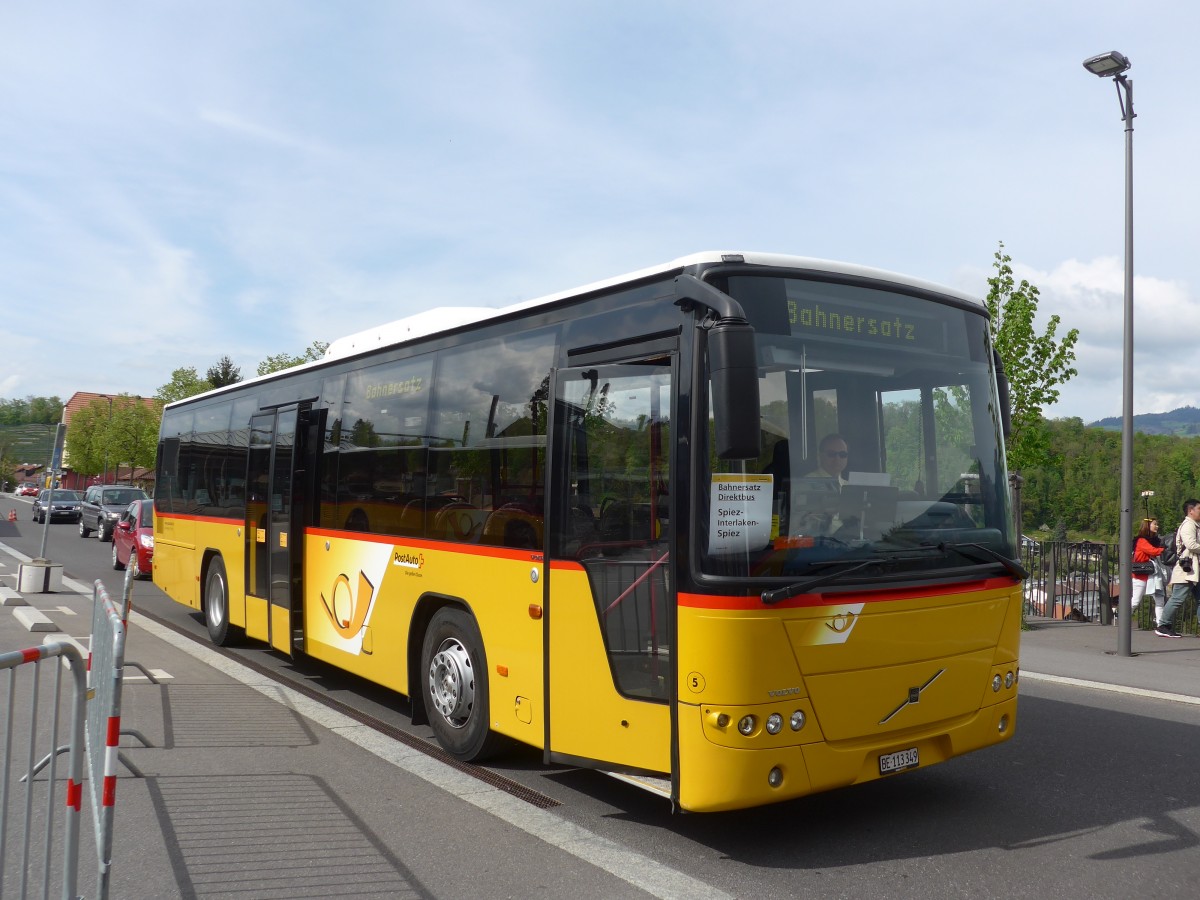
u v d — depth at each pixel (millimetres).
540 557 6141
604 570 5633
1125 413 12828
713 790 4883
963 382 6051
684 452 5109
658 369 5406
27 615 13477
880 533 5395
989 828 5738
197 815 5742
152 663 10688
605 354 5809
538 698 6109
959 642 5629
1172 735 8125
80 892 4629
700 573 4953
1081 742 7875
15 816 5734
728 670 4855
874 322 5688
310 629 9531
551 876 4922
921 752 5480
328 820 5703
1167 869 5105
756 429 4656
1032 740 7945
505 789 6387
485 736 6711
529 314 6621
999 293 16516
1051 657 12312
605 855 5227
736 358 4680
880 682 5254
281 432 10336
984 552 5754
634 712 5391
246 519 11109
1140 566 15258
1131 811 6078
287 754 7109
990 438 6141
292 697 9086
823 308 5508
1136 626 15281
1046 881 4930
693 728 4953
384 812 5867
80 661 4168
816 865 5125
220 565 11992
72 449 89562
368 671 8352
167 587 14281
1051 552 16766
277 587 10148
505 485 6590
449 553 7133
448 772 6742
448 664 7062
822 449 5301
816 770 5023
